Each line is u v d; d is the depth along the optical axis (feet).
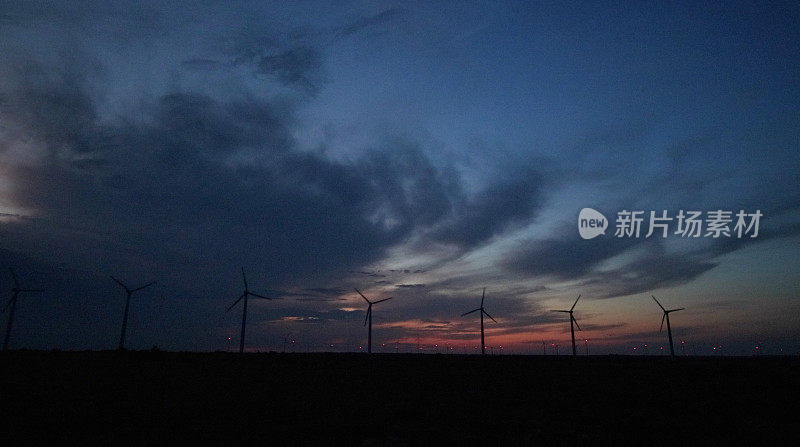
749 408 116.88
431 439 80.74
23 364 175.32
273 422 93.50
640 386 157.48
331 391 137.49
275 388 141.59
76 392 123.34
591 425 93.97
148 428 86.94
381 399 123.75
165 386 139.44
